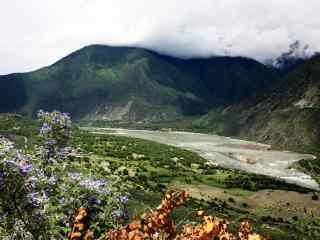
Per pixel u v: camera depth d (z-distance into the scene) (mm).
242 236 6410
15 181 7836
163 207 6035
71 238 6398
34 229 7746
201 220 6254
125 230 5980
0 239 7703
